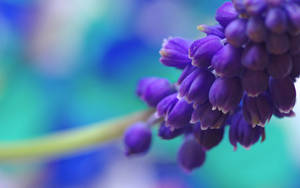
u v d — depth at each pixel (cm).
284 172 31
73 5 33
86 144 20
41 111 32
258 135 17
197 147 18
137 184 33
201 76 16
